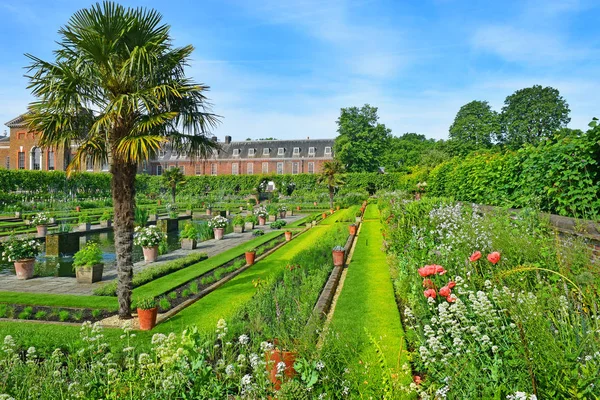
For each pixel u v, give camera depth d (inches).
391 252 444.1
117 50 285.7
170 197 1979.6
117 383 152.6
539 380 108.4
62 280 448.1
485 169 440.8
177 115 310.3
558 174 275.9
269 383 145.9
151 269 454.0
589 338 107.7
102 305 333.7
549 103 1829.5
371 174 2094.0
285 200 1998.0
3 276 472.4
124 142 271.3
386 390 126.6
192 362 150.4
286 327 213.0
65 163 1839.3
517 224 277.4
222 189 2209.6
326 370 145.7
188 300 344.5
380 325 232.7
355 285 337.1
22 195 1392.7
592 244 215.9
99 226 934.4
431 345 138.9
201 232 804.6
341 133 2427.4
